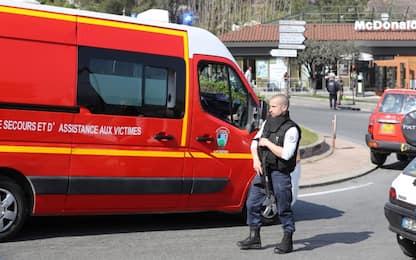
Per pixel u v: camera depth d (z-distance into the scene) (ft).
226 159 26.12
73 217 27.81
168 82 24.82
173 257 21.53
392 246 24.07
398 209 20.83
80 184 23.15
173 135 24.84
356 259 21.94
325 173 43.88
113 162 23.67
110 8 171.94
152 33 24.75
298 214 30.81
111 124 23.59
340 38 168.14
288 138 21.61
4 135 21.75
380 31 169.99
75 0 163.32
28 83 22.08
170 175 24.86
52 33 22.57
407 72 140.97
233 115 26.50
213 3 229.04
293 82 165.48
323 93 152.87
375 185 40.86
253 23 220.64
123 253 21.83
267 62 170.09
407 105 46.78
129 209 24.52
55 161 22.66
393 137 46.42
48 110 22.43
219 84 26.16
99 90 23.40
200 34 26.00
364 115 93.25
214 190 25.98
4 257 20.66
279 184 21.95
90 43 23.29
